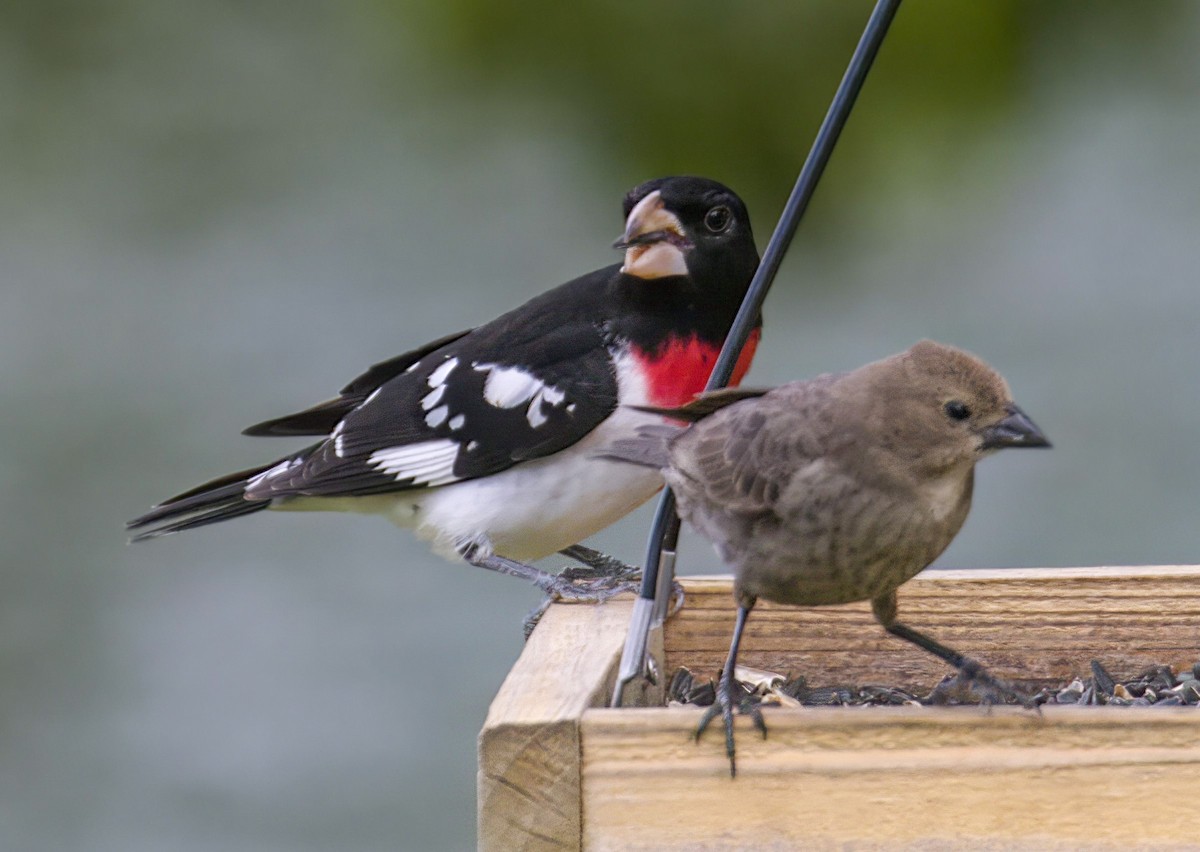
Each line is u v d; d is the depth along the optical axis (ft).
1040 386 40.29
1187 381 40.04
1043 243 43.73
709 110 32.78
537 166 48.19
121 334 47.24
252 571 41.06
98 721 36.94
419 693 37.01
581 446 24.07
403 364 26.68
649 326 23.98
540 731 15.74
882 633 20.57
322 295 47.52
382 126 50.88
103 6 55.47
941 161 33.45
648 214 23.79
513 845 15.81
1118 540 36.63
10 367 46.57
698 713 15.81
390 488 24.86
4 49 54.85
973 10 32.30
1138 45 40.37
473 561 24.82
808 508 15.93
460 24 34.30
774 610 20.67
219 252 49.32
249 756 36.01
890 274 43.24
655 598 18.10
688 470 17.12
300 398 44.70
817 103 32.58
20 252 49.98
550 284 46.70
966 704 19.36
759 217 33.12
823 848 15.61
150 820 34.68
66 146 53.62
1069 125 45.03
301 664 37.86
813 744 15.60
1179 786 15.20
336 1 54.29
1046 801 15.38
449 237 48.06
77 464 43.34
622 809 15.75
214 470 42.93
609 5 33.27
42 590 40.47
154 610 39.88
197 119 54.08
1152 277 42.55
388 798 34.83
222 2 57.52
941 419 15.62
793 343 41.39
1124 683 20.17
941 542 16.15
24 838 34.14
